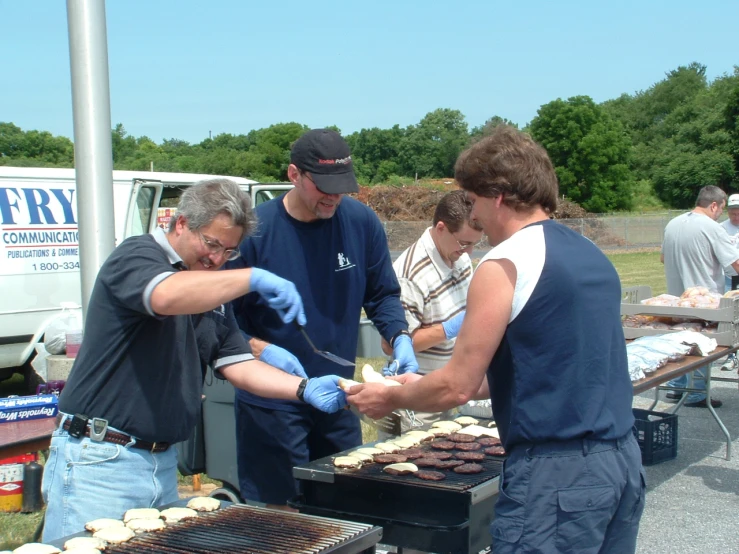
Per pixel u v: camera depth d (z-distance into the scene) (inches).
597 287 73.5
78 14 134.6
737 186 1931.6
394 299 125.2
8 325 262.5
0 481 171.6
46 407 133.0
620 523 75.3
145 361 86.6
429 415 142.3
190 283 77.4
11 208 264.1
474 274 74.7
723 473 203.2
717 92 2439.7
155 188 310.8
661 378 158.2
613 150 1918.1
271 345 108.0
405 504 94.1
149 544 76.7
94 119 136.5
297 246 112.6
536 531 71.1
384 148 2266.2
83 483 86.4
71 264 282.0
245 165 1660.9
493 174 75.4
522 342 72.0
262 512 87.4
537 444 72.0
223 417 147.6
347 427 119.6
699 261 243.8
